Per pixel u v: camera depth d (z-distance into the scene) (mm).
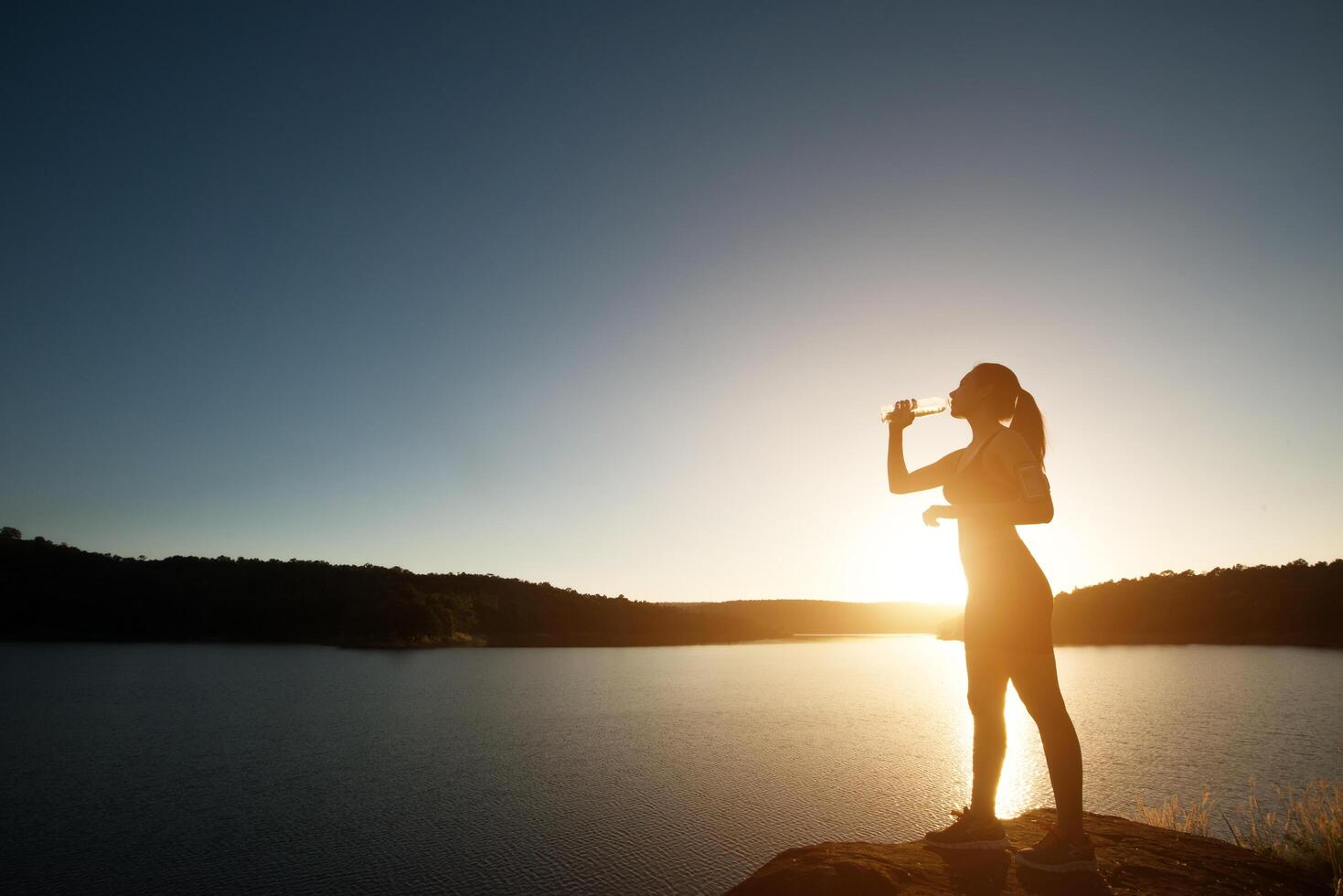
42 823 40531
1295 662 134125
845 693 106438
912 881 2678
